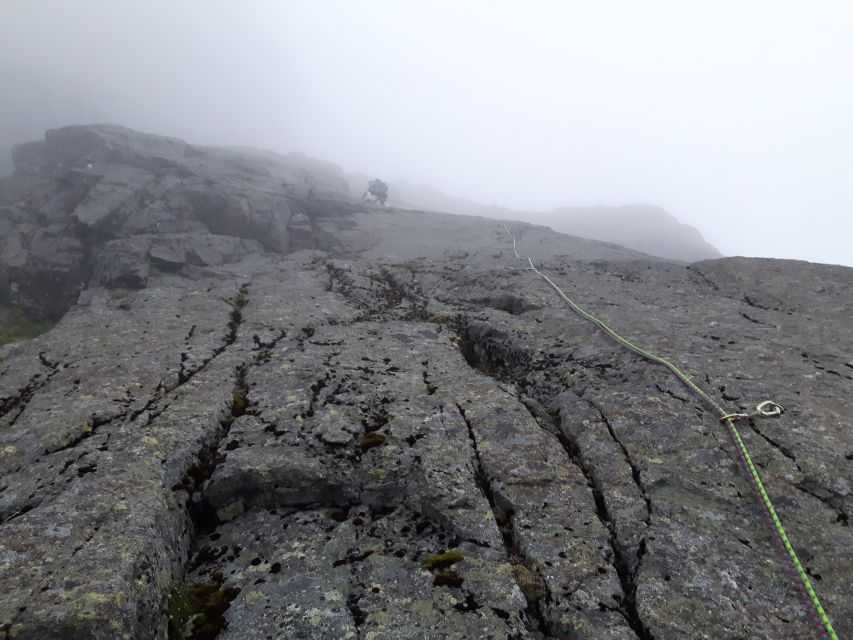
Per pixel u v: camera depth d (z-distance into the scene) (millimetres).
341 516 6883
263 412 8508
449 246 28469
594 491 7027
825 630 4965
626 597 5512
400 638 4945
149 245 30406
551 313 13820
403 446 7652
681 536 6117
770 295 14586
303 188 45250
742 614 5188
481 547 6070
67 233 33438
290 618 5277
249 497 7078
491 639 4902
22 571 5000
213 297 14633
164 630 5246
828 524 6172
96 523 5723
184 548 6391
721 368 9758
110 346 11062
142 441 7309
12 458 7172
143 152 44594
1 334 28047
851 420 7922
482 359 12836
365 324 13172
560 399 9398
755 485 6754
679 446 7633
